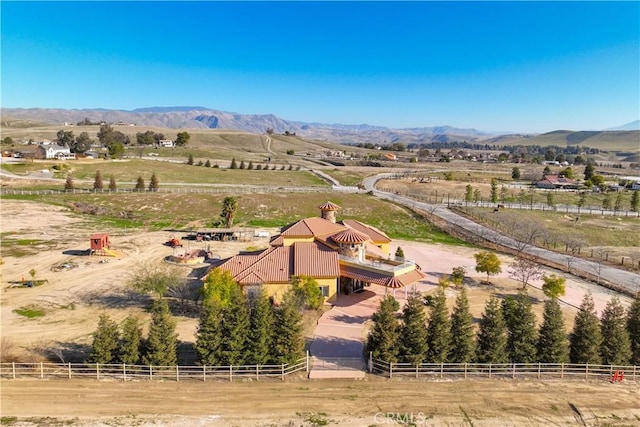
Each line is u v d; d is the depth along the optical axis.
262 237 72.69
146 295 45.00
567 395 28.16
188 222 82.12
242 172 150.75
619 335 31.78
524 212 99.38
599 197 125.94
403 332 31.23
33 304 41.78
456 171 190.62
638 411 26.53
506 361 31.09
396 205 101.19
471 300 46.62
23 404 25.19
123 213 85.06
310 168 180.38
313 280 41.94
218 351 29.70
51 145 177.62
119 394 26.67
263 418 24.56
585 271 58.22
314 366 31.36
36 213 80.75
